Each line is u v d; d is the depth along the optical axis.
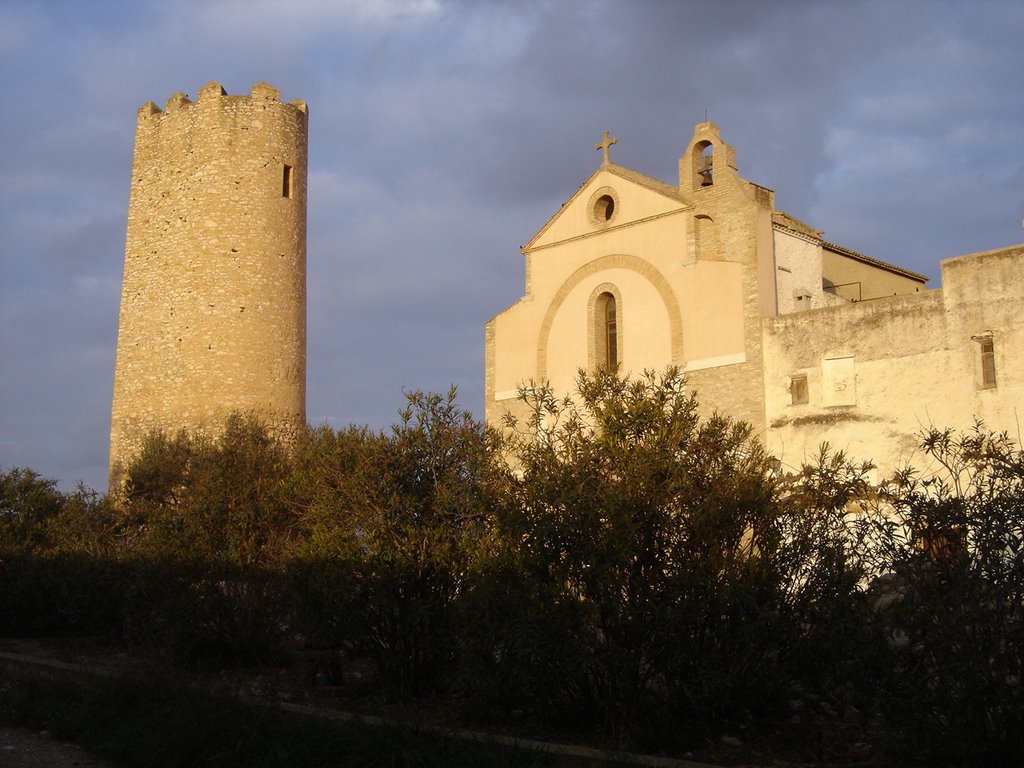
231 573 19.72
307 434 20.38
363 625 16.06
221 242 39.00
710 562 12.77
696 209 30.50
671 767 11.19
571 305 33.00
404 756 11.51
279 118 40.94
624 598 12.94
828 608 12.40
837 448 26.62
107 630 24.11
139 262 40.53
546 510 13.42
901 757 11.84
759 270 29.02
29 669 17.83
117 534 25.17
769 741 12.91
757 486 13.54
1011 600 10.91
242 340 38.69
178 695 14.02
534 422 15.07
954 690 10.97
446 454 16.72
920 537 11.68
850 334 26.97
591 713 13.66
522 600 13.02
